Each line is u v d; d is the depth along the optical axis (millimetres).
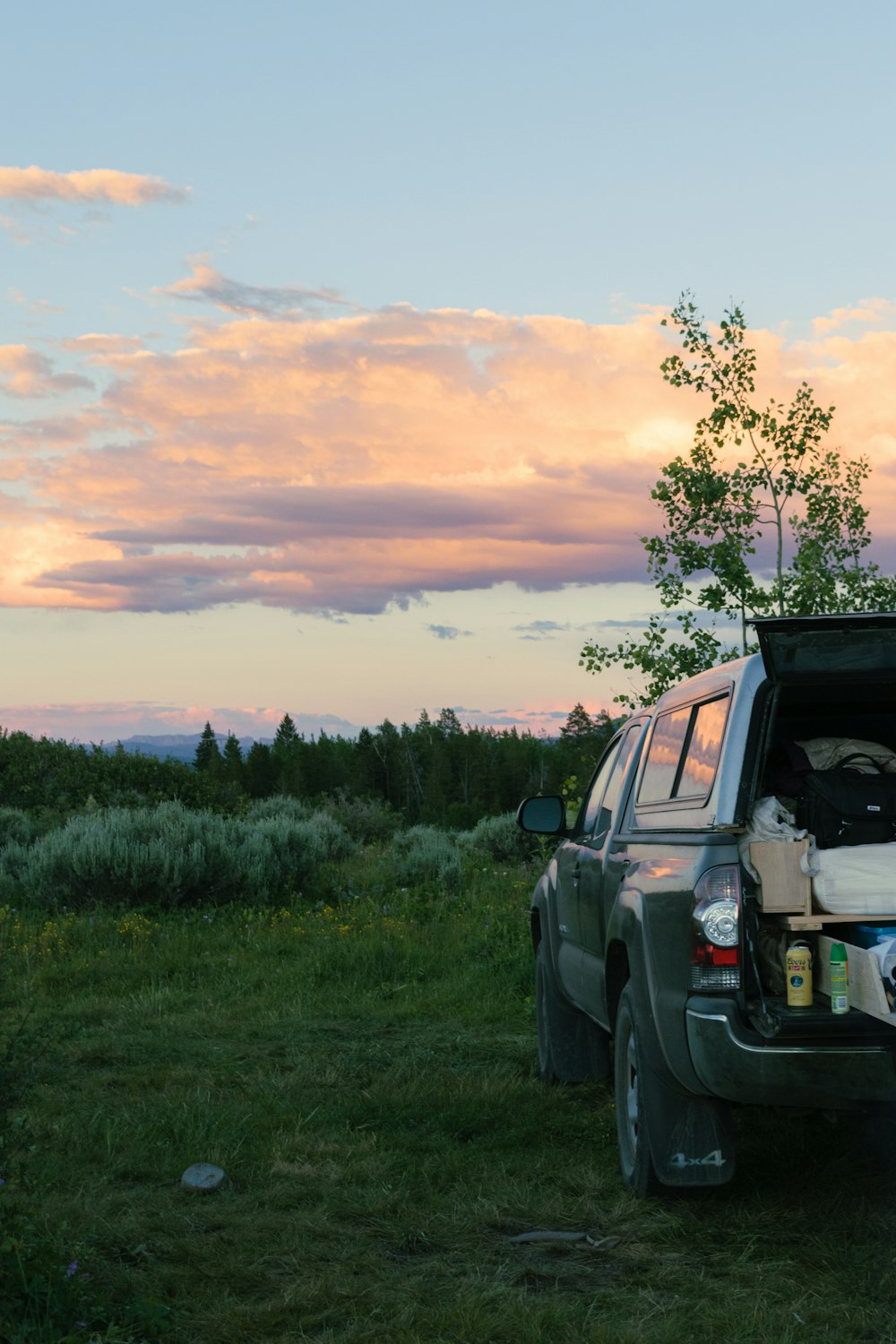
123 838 15703
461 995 10133
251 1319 3906
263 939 12914
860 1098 4199
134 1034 8727
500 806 127500
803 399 10758
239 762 132625
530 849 22422
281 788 124250
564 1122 6332
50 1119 6293
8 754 26562
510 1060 7965
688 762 5168
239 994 10336
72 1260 4090
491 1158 5727
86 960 11711
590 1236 4641
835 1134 5727
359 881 18641
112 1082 7258
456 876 18266
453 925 13586
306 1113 6531
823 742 5066
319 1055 8008
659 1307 3965
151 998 9984
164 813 16859
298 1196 5180
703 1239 4566
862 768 4980
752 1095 4246
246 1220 4844
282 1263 4418
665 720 5809
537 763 129625
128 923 13305
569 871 6938
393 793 130500
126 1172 5504
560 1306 3930
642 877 5078
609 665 10609
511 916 13773
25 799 25516
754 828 4516
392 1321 3873
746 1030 4266
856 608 10742
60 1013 9445
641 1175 4926
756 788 4523
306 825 18844
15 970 10797
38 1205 4602
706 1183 4758
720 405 10781
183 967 11523
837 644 4500
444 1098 6762
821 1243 4457
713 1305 3973
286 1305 3996
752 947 4383
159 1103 6648
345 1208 4977
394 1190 5219
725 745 4625
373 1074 7457
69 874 15023
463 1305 3924
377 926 13375
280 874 16750
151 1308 3799
